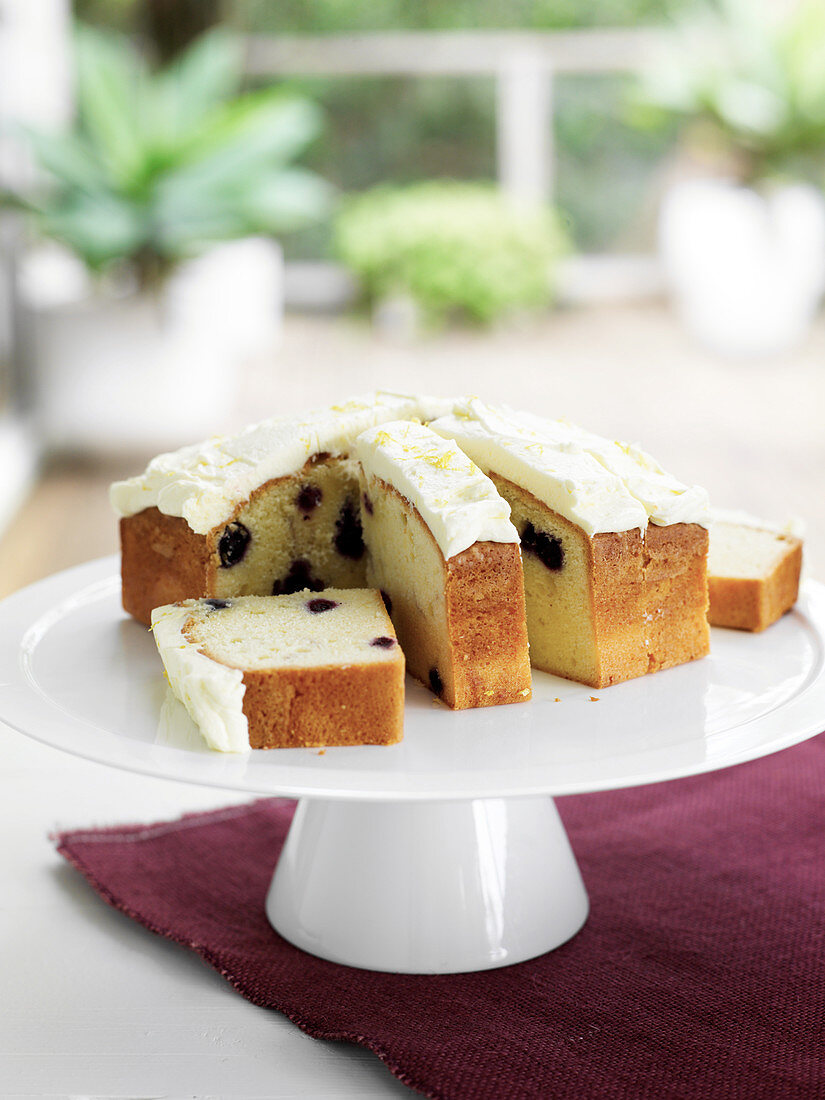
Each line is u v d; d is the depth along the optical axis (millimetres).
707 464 2135
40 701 870
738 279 2959
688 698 879
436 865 924
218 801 1062
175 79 2236
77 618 970
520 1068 849
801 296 2994
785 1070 848
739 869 984
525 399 2621
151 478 946
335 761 826
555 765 819
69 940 940
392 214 3396
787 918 944
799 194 3051
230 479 925
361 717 840
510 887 928
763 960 916
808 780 1068
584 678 898
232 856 1006
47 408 2195
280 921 947
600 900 968
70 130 2432
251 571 941
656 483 907
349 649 856
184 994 904
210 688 826
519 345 3227
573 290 3754
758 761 1094
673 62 3229
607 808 1050
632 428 2377
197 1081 852
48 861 1006
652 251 3748
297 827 958
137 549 961
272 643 865
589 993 899
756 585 940
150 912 950
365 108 3689
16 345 2238
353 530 955
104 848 1000
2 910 962
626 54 3586
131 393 2176
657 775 808
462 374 2879
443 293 3324
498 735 848
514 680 878
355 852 930
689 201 3102
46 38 2596
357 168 3740
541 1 4203
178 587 944
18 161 2330
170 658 861
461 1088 837
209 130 2053
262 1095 846
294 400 2596
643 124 3295
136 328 2145
